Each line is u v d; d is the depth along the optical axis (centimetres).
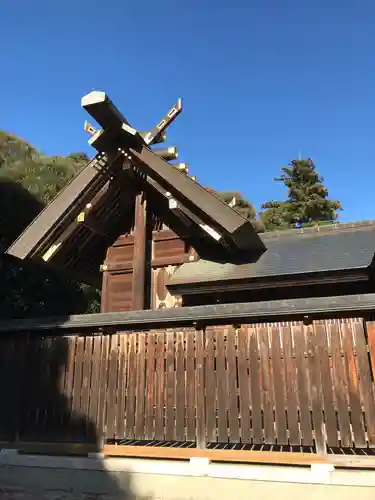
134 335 672
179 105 866
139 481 600
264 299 820
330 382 563
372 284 759
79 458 634
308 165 3912
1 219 1877
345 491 525
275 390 582
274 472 555
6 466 656
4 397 698
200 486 575
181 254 921
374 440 529
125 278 948
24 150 2539
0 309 1834
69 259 997
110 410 648
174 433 610
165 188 879
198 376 622
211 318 627
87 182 849
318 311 583
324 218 3644
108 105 759
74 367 685
